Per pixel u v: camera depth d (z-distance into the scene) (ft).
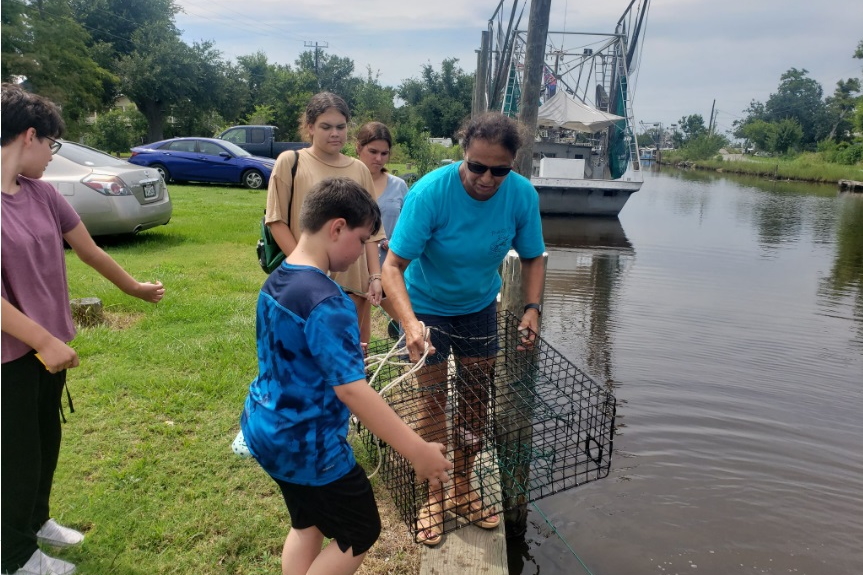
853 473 14.48
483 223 9.05
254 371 14.64
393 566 9.12
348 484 6.70
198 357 15.25
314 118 11.23
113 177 26.55
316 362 6.10
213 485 10.34
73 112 102.53
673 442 15.52
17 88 7.22
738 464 14.61
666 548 11.54
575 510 12.52
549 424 11.30
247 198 48.39
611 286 32.89
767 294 31.83
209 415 12.56
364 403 6.06
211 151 56.39
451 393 9.62
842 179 133.69
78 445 11.19
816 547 11.75
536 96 26.13
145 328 17.38
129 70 123.03
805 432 16.39
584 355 21.68
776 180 153.89
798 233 55.83
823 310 28.99
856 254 44.75
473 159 8.14
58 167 26.07
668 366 20.77
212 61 134.72
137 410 12.52
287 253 11.00
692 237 52.19
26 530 7.72
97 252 8.52
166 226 33.58
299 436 6.34
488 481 10.21
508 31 61.52
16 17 90.33
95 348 15.30
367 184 11.80
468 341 9.96
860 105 189.67
